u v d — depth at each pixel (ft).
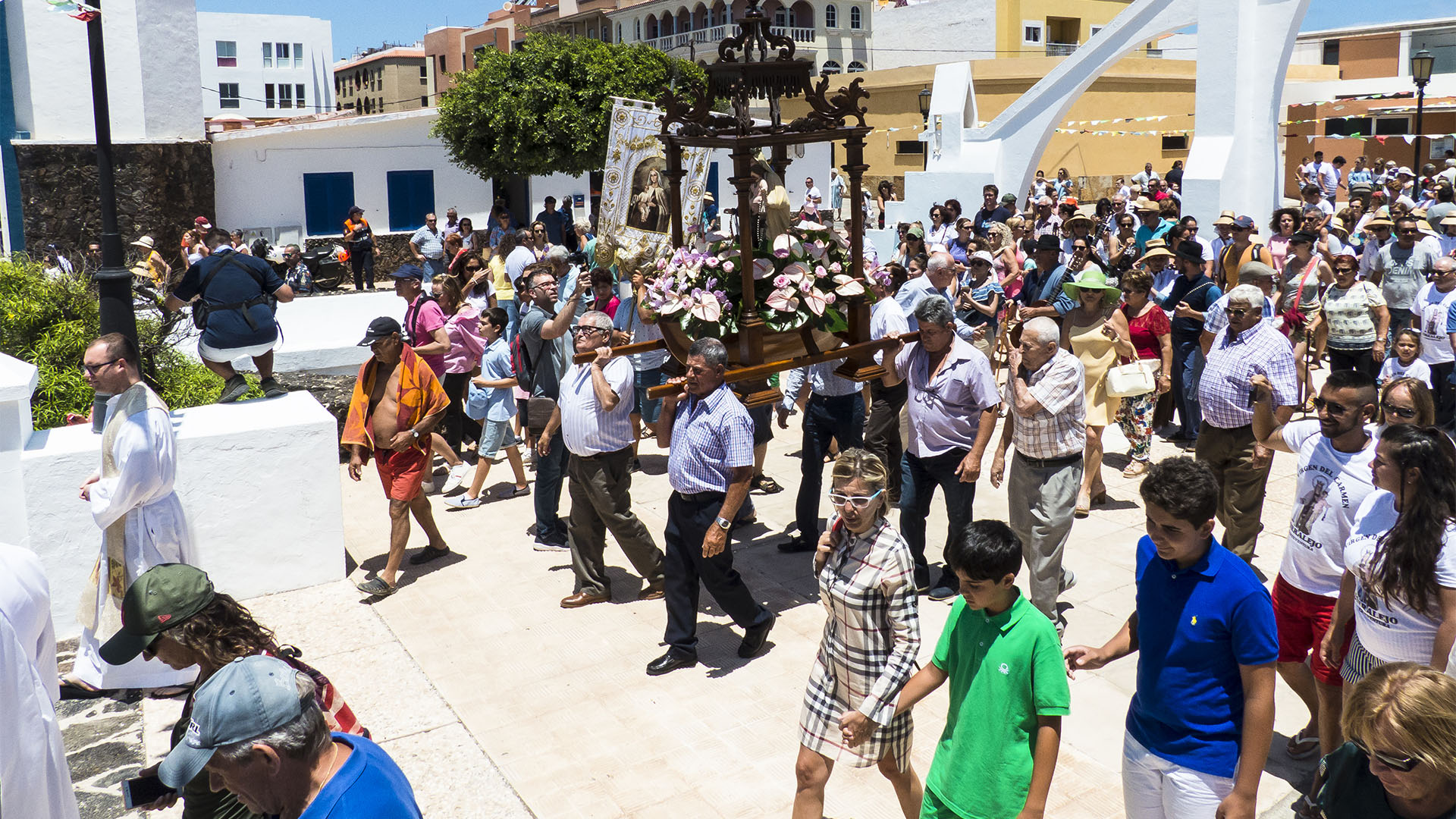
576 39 80.33
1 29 67.00
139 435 17.57
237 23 212.02
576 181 90.12
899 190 120.16
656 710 17.72
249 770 7.93
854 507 12.21
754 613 19.25
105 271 21.80
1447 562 11.46
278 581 22.79
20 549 12.60
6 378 19.93
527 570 24.00
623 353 20.93
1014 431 19.01
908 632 12.35
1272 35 49.26
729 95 20.57
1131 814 11.55
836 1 164.66
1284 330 32.14
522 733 17.13
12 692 11.18
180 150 70.90
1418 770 8.02
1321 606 14.49
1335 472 14.20
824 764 13.12
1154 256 33.22
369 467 31.96
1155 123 121.80
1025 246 41.78
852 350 21.68
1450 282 28.81
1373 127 124.57
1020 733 11.09
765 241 22.43
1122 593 21.53
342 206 81.76
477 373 30.68
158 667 18.79
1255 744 10.47
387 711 17.93
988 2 142.72
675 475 18.66
